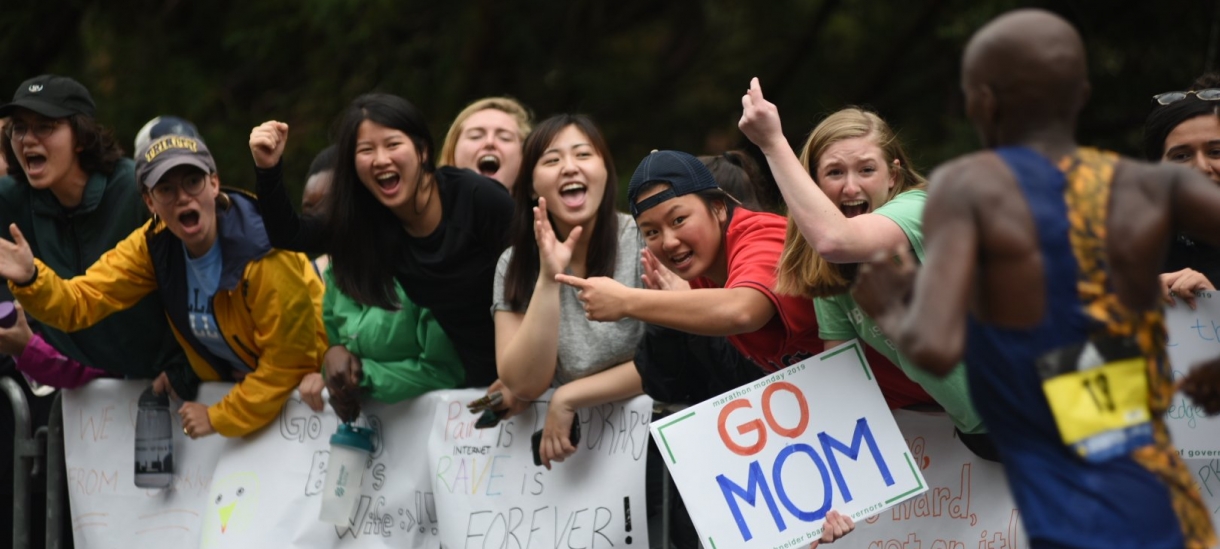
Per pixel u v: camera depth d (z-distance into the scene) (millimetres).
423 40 25578
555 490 10898
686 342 10188
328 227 11109
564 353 10609
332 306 11984
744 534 9172
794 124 26297
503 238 11031
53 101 12445
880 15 26453
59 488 13078
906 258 6344
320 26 24375
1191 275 9375
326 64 25219
